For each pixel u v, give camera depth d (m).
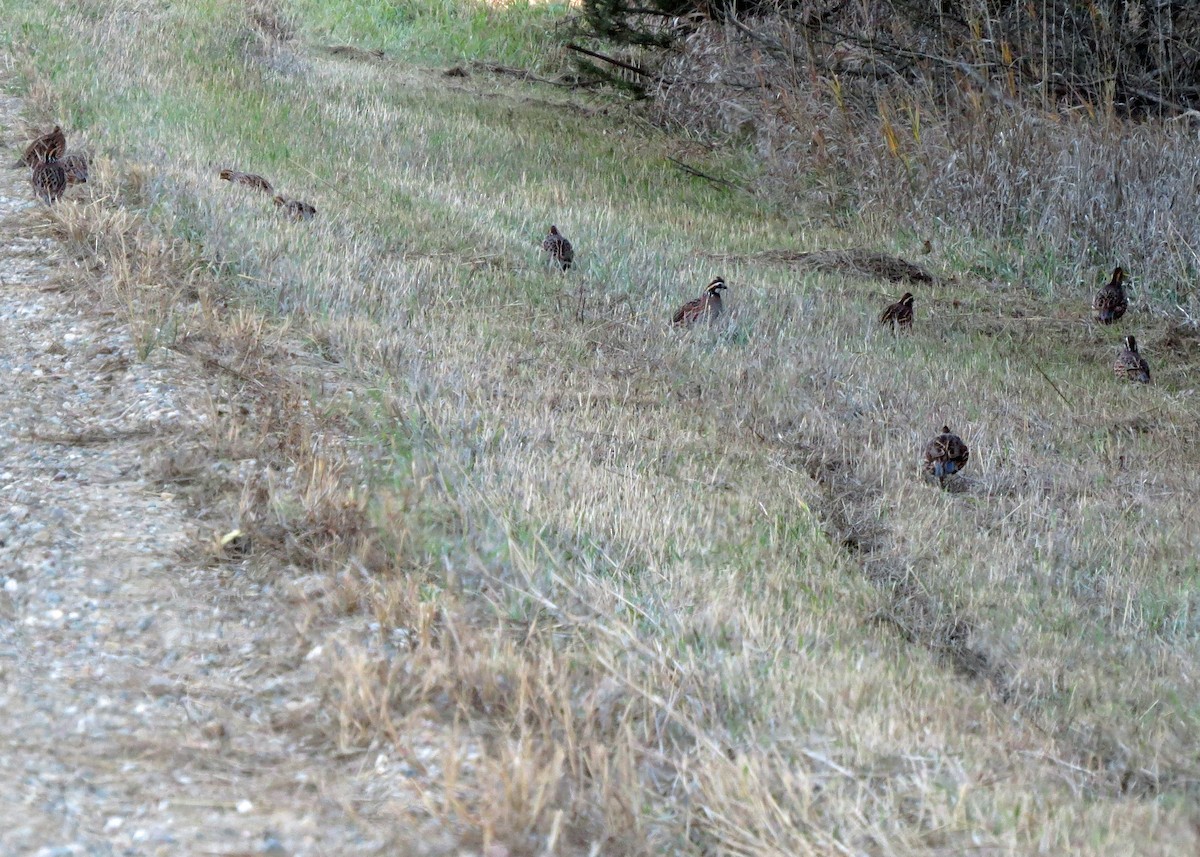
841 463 30.02
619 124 74.00
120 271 30.92
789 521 25.91
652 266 44.88
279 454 23.80
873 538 26.23
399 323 32.78
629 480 25.62
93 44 60.03
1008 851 14.56
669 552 22.92
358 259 37.62
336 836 14.21
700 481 27.02
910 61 64.88
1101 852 14.64
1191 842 15.36
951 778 16.34
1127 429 35.16
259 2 81.44
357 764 15.71
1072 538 26.91
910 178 58.88
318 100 63.38
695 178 65.56
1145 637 22.91
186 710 16.47
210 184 40.84
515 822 14.36
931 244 55.53
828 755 16.58
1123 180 51.41
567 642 19.16
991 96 57.34
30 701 16.16
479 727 16.53
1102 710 20.00
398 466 23.98
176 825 14.11
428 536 21.48
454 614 18.94
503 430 26.97
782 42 65.75
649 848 14.41
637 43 72.75
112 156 41.97
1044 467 31.30
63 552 19.94
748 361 36.19
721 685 17.94
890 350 40.12
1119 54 57.75
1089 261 51.72
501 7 91.94
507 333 34.69
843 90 64.25
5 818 13.67
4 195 36.72
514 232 46.12
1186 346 44.97
